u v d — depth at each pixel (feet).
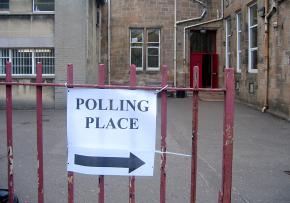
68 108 14.71
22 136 41.04
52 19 65.10
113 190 23.25
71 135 14.78
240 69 78.18
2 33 65.05
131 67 14.51
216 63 92.07
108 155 14.73
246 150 34.99
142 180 25.26
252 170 28.17
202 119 54.19
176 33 90.79
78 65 65.21
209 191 23.40
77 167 14.87
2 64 65.77
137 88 14.51
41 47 65.21
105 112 14.64
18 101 65.46
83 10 65.00
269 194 22.97
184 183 24.81
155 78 91.15
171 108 68.39
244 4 72.95
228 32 87.51
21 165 28.81
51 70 65.92
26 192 22.77
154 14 90.53
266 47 61.26
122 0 90.48
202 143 37.68
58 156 31.83
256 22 68.33
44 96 65.72
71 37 64.95
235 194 22.86
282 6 54.95
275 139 40.34
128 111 14.60
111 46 90.89
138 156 14.71
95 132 14.71
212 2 91.20
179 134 43.19
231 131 14.39
